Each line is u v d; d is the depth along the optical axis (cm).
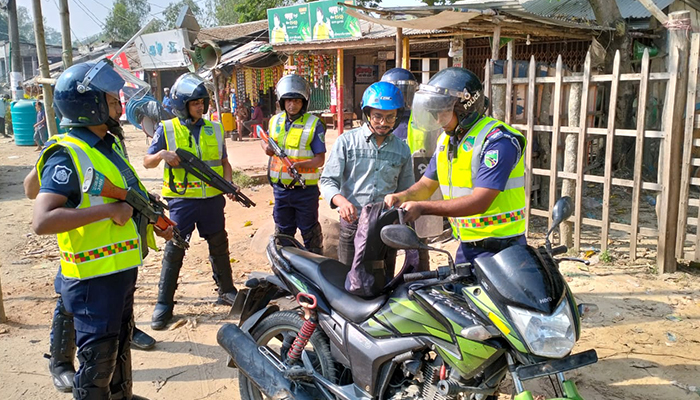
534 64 609
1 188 1033
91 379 285
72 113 276
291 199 488
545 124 652
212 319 462
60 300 345
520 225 295
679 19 509
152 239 324
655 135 525
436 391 254
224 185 457
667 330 424
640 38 1047
